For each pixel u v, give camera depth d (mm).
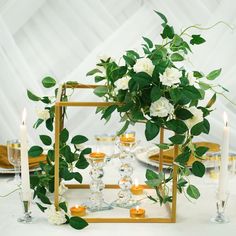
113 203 1480
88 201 1485
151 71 1249
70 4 2900
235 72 2861
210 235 1272
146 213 1417
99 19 2906
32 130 2914
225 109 2846
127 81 1278
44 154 1875
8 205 1472
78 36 2924
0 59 2867
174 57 1370
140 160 1888
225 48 2859
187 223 1351
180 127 1261
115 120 2973
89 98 2900
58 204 1338
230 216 1413
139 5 2908
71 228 1305
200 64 2885
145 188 1642
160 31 2920
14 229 1296
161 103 1234
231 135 2807
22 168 1340
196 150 1311
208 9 2854
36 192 1444
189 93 1240
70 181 1714
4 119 2896
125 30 2898
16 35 2908
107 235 1261
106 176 1763
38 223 1338
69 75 2941
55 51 2939
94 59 2891
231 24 2846
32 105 2900
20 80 2895
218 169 1664
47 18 2912
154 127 1258
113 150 1854
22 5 2861
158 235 1268
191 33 2877
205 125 1353
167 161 1790
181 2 2859
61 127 1612
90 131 2979
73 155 1457
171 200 1372
